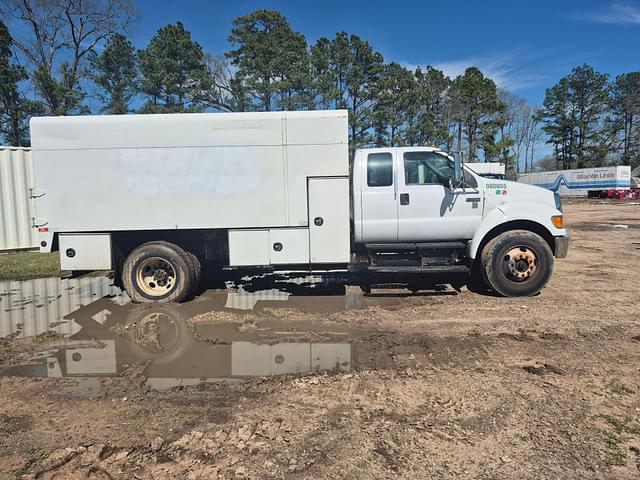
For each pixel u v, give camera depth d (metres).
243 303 7.09
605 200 43.31
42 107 28.59
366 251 7.27
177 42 33.53
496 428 3.34
